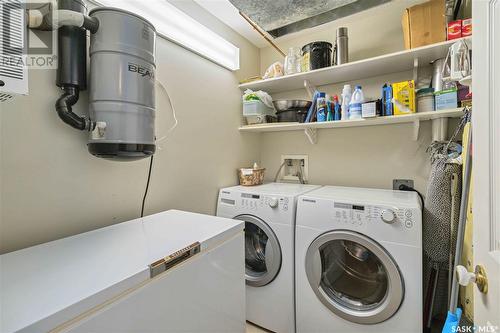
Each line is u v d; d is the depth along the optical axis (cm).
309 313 140
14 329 43
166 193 142
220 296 93
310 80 189
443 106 133
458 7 141
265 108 201
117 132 90
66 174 97
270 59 233
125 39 90
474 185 64
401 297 114
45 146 91
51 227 92
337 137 199
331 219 132
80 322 51
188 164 156
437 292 143
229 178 195
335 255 142
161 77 137
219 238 93
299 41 215
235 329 102
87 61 99
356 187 186
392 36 173
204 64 170
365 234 123
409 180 171
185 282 76
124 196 119
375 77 180
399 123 174
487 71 57
